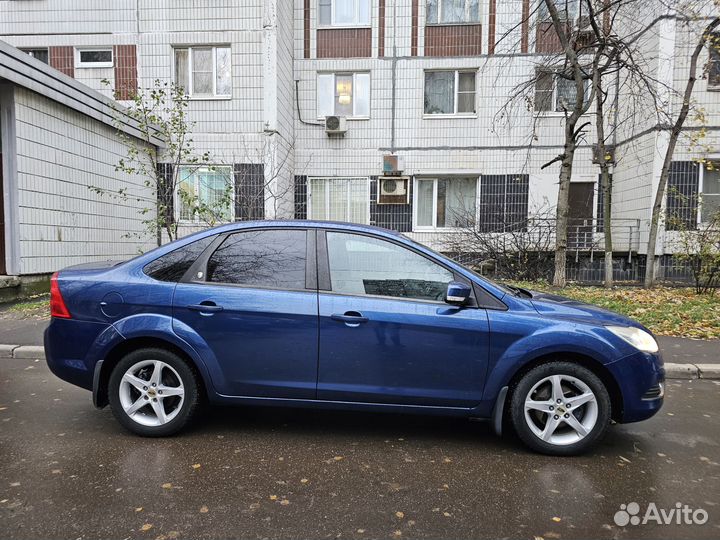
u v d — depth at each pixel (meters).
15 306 8.18
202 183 13.08
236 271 3.60
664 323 7.22
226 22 12.88
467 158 14.05
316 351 3.44
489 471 3.17
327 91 14.41
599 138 10.12
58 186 9.46
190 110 13.10
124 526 2.50
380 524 2.56
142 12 13.05
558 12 10.33
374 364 3.42
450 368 3.39
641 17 12.31
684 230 10.09
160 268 3.64
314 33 14.20
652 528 2.56
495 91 13.83
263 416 4.13
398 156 14.06
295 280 3.54
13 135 8.40
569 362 3.37
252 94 12.95
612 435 3.81
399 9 13.95
